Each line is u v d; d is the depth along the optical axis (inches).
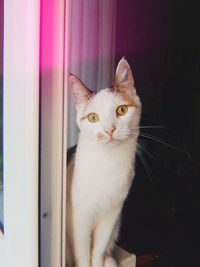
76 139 18.6
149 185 20.9
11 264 17.3
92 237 19.7
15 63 14.9
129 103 17.2
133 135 17.9
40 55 14.0
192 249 21.6
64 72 14.5
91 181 17.8
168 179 21.2
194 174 21.4
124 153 17.7
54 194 15.7
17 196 16.0
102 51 19.7
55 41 14.1
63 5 13.9
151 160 20.4
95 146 17.4
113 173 17.8
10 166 16.3
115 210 19.0
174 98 21.0
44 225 15.8
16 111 15.2
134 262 21.2
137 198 21.0
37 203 15.3
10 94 15.5
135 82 20.2
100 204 18.3
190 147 21.1
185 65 21.1
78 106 17.5
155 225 21.8
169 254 22.0
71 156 18.4
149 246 22.0
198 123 21.1
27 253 15.9
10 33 15.0
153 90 20.6
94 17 19.4
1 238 18.4
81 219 18.5
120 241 21.6
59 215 16.0
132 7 20.3
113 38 20.0
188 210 21.7
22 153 15.2
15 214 16.4
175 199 21.6
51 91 14.6
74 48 18.9
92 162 17.6
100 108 16.8
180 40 21.1
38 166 14.9
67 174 18.2
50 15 13.8
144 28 20.6
